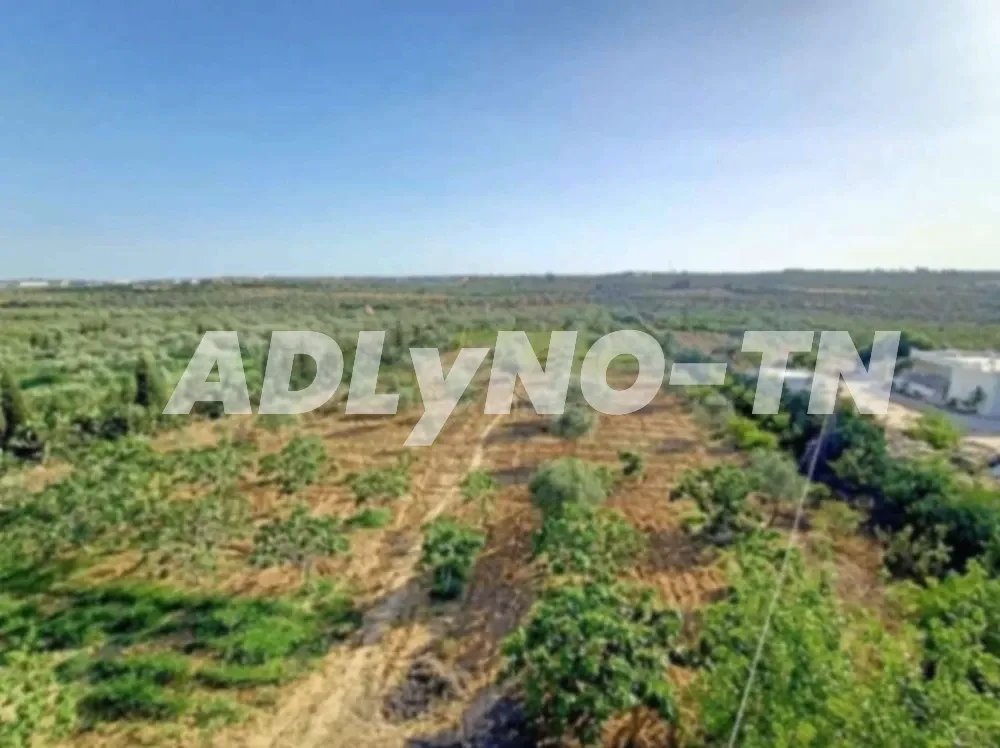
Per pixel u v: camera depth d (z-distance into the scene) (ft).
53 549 64.54
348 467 96.27
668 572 63.21
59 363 147.43
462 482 89.86
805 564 58.54
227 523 67.87
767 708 32.68
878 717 27.66
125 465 82.69
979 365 135.85
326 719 43.27
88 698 44.14
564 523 60.70
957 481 74.90
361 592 59.52
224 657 48.96
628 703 37.50
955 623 37.47
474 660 49.62
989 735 26.68
